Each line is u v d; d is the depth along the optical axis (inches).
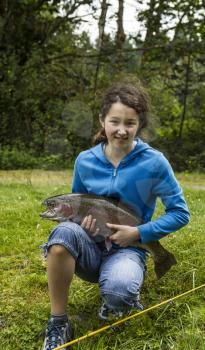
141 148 120.3
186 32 684.1
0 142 668.7
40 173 499.8
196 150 682.2
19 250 180.4
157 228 116.0
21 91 649.6
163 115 717.9
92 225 114.3
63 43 702.5
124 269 113.3
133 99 115.6
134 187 119.2
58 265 110.7
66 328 114.3
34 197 295.6
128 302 112.8
